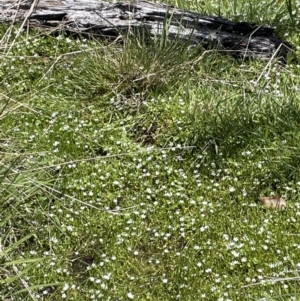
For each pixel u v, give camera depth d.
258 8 3.46
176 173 2.42
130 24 3.12
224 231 2.18
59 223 2.18
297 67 3.00
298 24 3.38
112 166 2.46
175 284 2.01
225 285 1.98
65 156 2.45
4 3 3.18
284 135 2.53
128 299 1.95
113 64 2.88
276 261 2.04
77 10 3.17
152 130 2.67
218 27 3.17
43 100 2.70
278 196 2.33
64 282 1.93
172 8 3.25
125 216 2.22
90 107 2.72
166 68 2.89
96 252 2.12
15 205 2.10
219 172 2.42
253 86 2.85
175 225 2.21
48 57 3.02
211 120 2.61
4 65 2.87
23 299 1.91
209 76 2.92
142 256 2.12
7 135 2.42
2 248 2.01
